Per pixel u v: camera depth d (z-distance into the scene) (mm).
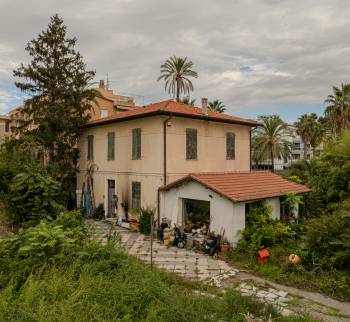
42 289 5883
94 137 23266
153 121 18266
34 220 13312
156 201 18016
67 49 24062
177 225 16453
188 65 41312
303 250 12016
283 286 10336
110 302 5844
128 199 20062
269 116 39094
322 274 10727
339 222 11273
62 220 9641
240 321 6512
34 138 22641
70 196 23859
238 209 14406
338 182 17250
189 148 18875
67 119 23094
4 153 20969
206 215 16516
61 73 23656
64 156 24109
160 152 17859
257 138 39125
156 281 6906
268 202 16266
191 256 13547
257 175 19125
